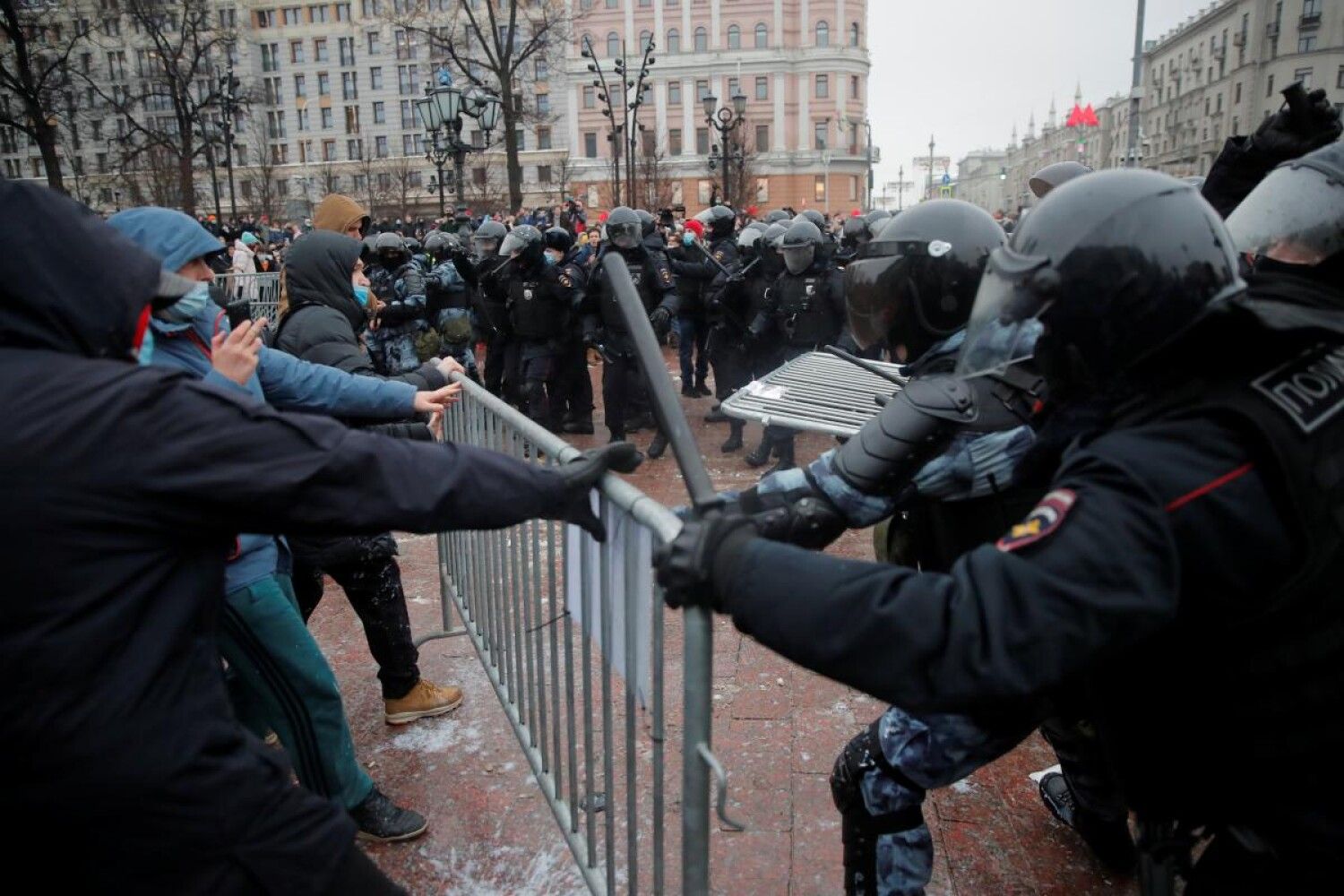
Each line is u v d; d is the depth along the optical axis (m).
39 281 1.14
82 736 1.11
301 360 2.70
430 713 3.15
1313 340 1.05
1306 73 57.78
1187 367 1.12
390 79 67.19
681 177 65.19
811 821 2.55
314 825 1.28
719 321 7.86
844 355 2.36
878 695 1.07
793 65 65.00
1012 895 2.27
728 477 6.50
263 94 51.59
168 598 1.20
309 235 3.08
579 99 64.94
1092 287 1.12
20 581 1.07
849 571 1.10
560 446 1.91
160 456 1.14
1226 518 1.01
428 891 2.34
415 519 1.31
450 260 9.45
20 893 1.21
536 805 2.67
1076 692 1.57
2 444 1.07
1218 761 1.15
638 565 1.57
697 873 1.34
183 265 2.10
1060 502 1.05
